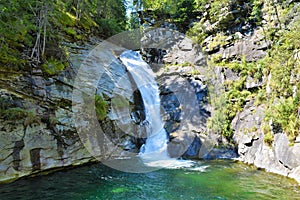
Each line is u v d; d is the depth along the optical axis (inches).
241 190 268.8
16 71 329.1
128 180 303.1
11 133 283.7
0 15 327.3
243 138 417.4
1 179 265.4
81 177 307.7
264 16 504.4
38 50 366.0
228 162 397.1
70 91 384.2
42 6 380.8
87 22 638.5
